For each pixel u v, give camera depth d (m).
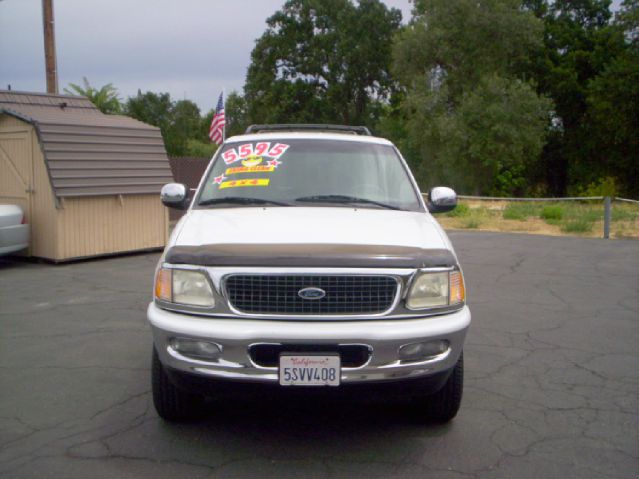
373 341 3.44
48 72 15.91
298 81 49.28
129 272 9.87
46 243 10.62
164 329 3.55
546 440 3.95
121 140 11.45
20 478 3.40
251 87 50.28
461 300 3.75
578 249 12.43
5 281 9.09
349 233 3.87
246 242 3.67
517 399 4.64
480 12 35.91
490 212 21.38
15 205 10.62
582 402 4.58
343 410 4.42
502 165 38.06
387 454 3.75
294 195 4.69
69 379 4.98
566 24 41.81
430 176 40.34
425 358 3.56
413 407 4.41
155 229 12.00
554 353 5.75
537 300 7.93
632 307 7.57
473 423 4.21
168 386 3.96
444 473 3.52
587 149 41.00
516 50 37.94
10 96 11.46
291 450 3.79
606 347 5.95
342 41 47.69
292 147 5.18
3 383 4.88
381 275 3.54
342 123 50.94
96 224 10.99
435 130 36.88
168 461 3.62
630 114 35.62
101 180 10.94
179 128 42.28
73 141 10.68
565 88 40.06
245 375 3.46
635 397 4.68
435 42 37.09
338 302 3.52
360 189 4.79
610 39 38.19
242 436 3.98
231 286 3.53
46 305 7.55
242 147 5.23
